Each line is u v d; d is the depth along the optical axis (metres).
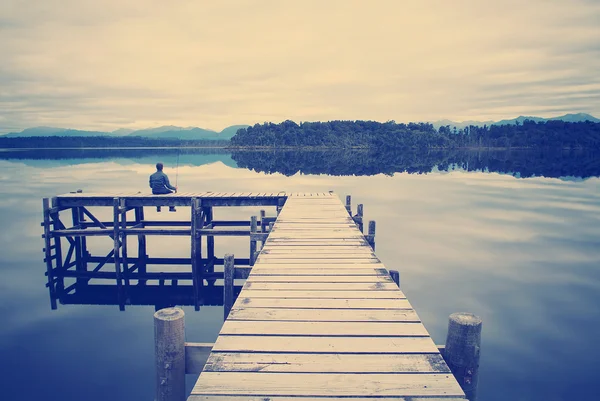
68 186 33.97
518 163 82.81
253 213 25.25
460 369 4.01
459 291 11.65
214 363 3.74
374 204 27.67
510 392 6.84
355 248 8.08
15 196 29.48
